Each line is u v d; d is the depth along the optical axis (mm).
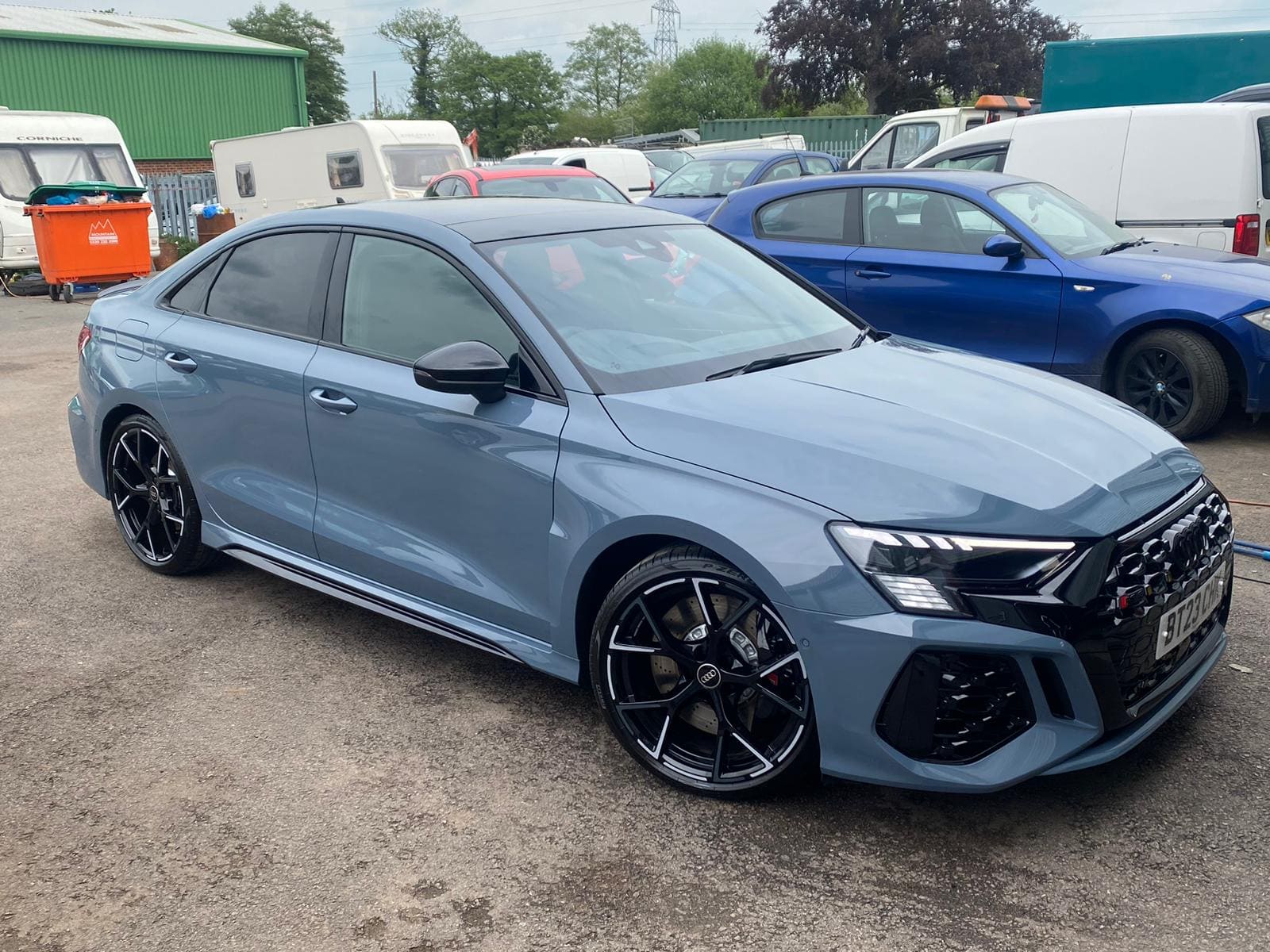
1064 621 2588
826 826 2902
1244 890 2584
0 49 34375
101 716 3611
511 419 3262
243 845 2900
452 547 3527
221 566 4930
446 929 2562
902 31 55188
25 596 4633
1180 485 3000
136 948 2525
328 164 20156
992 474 2760
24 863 2846
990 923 2512
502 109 87438
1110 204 8852
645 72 102875
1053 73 14242
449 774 3217
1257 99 11969
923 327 7281
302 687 3785
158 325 4551
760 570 2730
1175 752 3176
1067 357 6766
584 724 3494
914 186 7387
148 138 37719
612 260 3793
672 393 3193
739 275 4070
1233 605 4188
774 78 56969
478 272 3510
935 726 2631
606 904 2629
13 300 16172
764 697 2904
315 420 3836
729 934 2514
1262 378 6227
